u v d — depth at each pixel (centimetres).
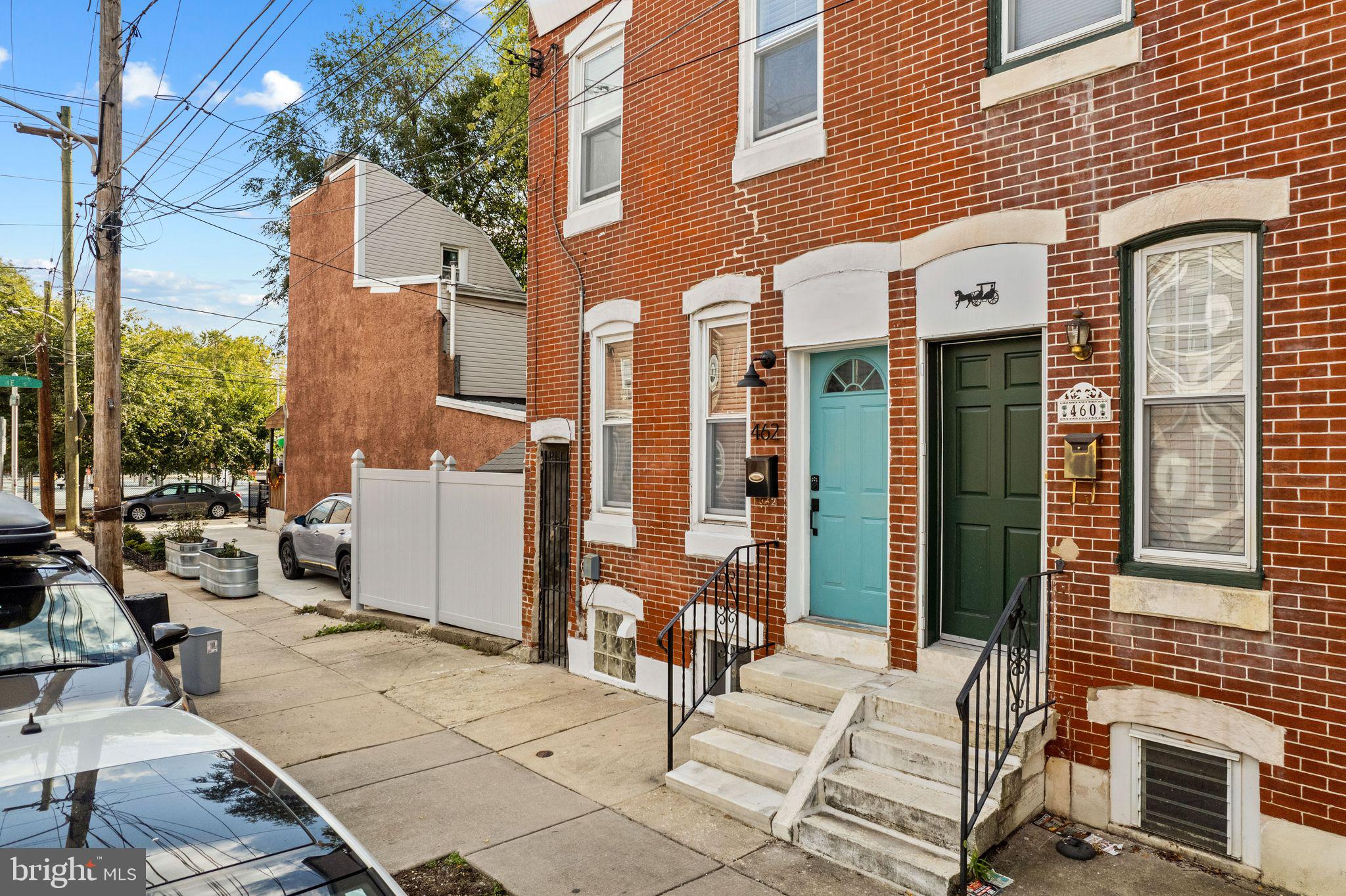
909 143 620
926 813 476
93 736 324
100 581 639
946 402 618
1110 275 518
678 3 805
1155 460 512
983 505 599
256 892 235
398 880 476
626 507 878
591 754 668
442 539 1138
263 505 2827
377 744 696
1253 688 456
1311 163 442
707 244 775
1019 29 572
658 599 820
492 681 893
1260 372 460
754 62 745
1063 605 533
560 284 951
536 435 981
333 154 1984
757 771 575
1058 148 541
